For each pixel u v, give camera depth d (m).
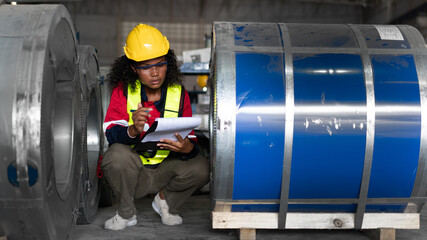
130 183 1.88
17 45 1.21
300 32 1.71
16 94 1.15
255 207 1.71
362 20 11.63
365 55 1.65
